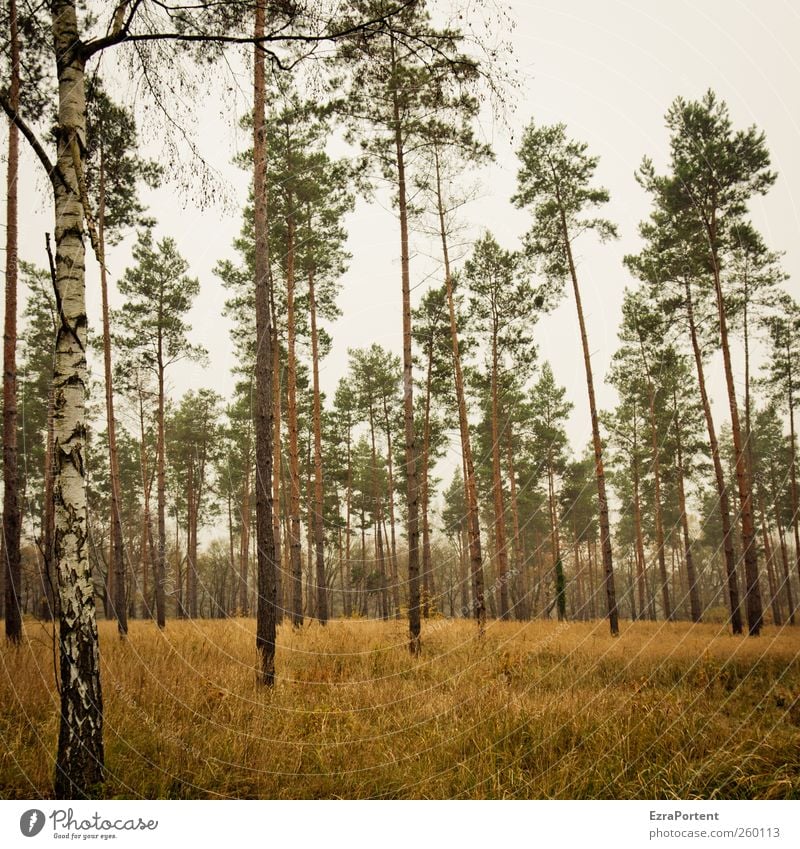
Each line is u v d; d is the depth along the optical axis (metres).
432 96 10.45
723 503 16.11
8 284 9.09
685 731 5.39
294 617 14.23
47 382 17.88
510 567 32.69
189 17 4.87
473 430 25.38
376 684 7.45
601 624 16.66
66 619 3.79
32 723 4.79
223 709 5.70
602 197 15.49
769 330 18.48
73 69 4.34
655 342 18.45
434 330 19.91
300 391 24.75
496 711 5.93
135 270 17.09
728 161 14.59
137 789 3.97
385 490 32.84
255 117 8.20
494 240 17.36
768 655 9.41
